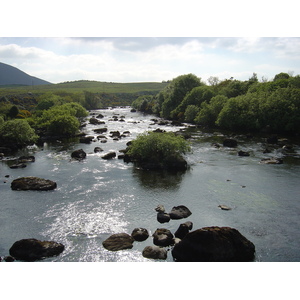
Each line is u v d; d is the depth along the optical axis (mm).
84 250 19625
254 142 60219
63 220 24344
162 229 21672
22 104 150250
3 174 38219
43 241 19781
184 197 29578
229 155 48406
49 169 40656
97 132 77750
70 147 57562
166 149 41844
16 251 18891
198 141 62250
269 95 77375
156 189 32062
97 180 35438
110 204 27766
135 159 44625
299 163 42688
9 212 26062
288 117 67125
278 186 32688
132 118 120312
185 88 119688
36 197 29703
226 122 78188
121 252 19297
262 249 19625
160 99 135125
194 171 39188
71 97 181500
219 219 24375
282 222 23781
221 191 31281
